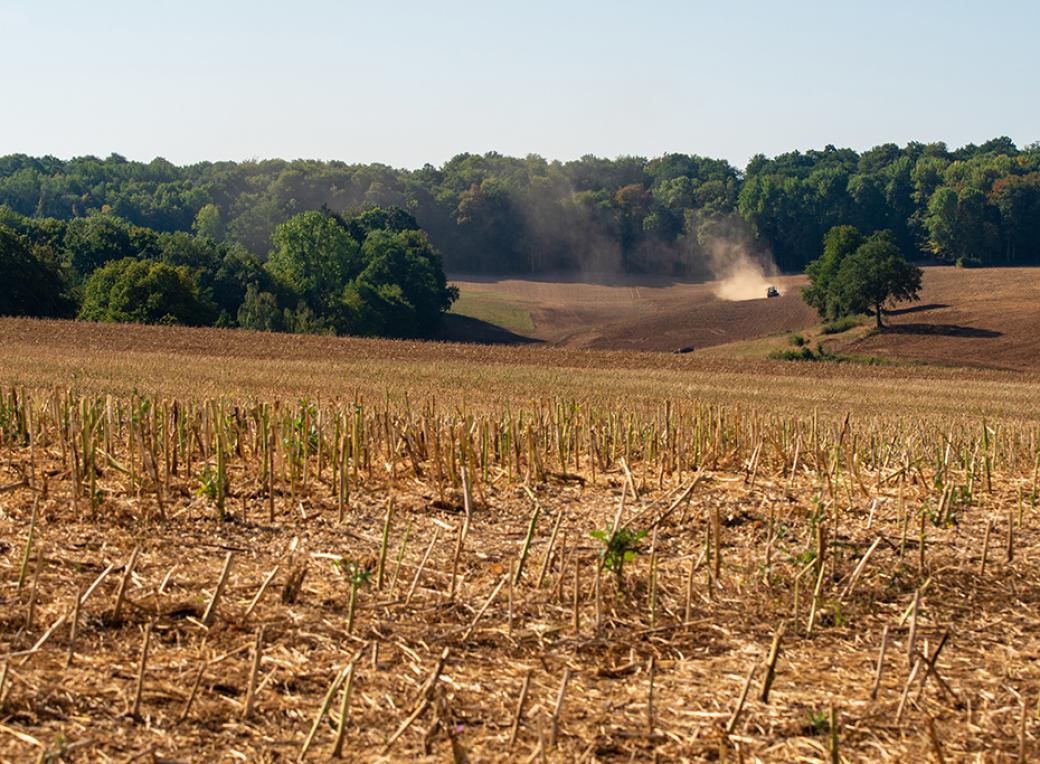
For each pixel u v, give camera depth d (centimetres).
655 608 824
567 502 1150
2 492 1027
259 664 638
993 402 4925
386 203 19300
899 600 888
